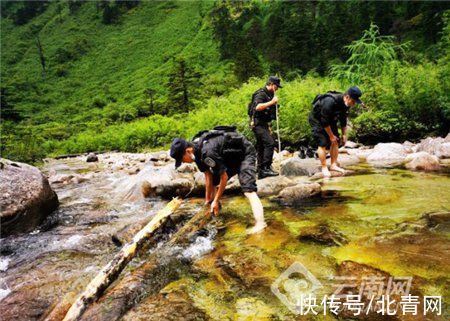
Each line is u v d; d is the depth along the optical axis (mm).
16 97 75938
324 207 4422
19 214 4719
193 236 3881
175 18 109375
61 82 90000
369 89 10227
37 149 16219
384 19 46438
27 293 2994
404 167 6391
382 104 10016
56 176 9172
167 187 6020
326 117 5828
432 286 2463
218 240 3715
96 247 3996
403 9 51938
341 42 43781
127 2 124062
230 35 74812
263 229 3820
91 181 8836
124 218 5062
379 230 3512
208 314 2389
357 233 3490
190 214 4766
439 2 39156
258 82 15234
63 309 2631
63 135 39750
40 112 70500
